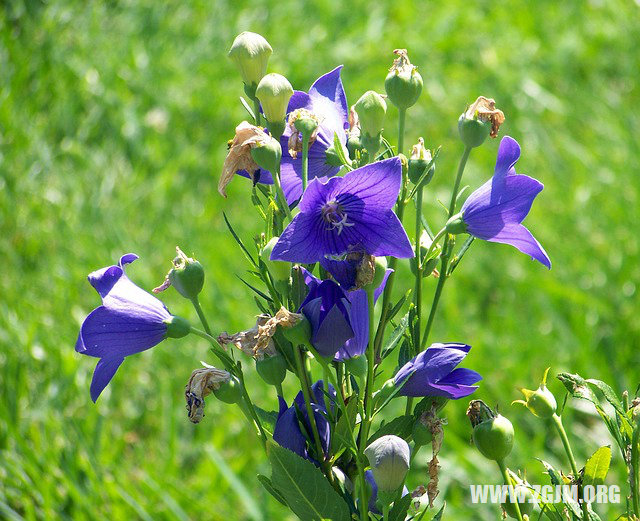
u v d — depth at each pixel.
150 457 3.78
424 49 6.20
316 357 1.46
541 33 6.56
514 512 1.61
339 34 6.31
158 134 5.50
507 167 1.57
